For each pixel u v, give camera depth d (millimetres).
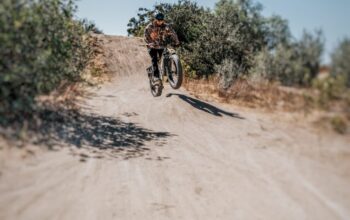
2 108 3209
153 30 6301
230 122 3961
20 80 3447
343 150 1588
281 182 1987
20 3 3602
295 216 1659
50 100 4453
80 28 5852
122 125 4562
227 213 2322
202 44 6527
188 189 2934
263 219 1932
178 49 8500
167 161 3561
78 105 4906
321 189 1607
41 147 3033
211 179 2932
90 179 2859
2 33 3250
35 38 3781
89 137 3777
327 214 1506
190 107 5414
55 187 2521
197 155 3555
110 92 6758
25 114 3439
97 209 2500
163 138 4289
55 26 4516
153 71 6508
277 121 2100
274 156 2205
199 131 4316
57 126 3686
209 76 6637
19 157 2695
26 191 2312
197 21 9617
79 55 5965
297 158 1867
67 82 5363
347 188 1520
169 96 6176
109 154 3494
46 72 4039
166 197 2885
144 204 2764
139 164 3430
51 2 4473
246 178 2510
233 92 3898
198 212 2566
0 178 2328
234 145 3244
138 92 7164
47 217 2158
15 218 2014
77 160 3098
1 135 2885
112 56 12234
